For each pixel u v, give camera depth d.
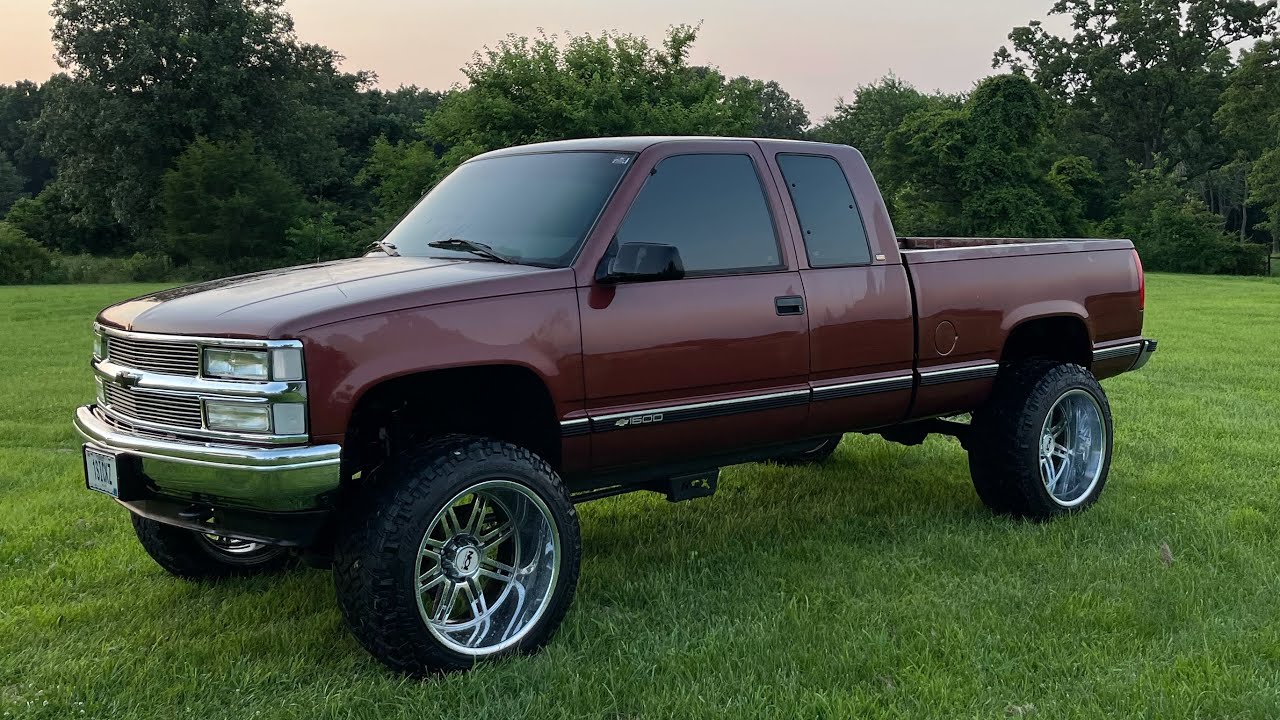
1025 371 5.51
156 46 59.38
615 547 5.13
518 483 3.65
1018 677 3.49
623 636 3.91
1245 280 40.84
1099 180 61.59
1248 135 66.88
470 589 3.71
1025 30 76.94
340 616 4.17
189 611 4.30
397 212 56.81
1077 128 76.56
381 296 3.47
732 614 4.14
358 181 62.06
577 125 35.34
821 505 5.87
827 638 3.82
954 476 6.58
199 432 3.39
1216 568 4.60
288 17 64.06
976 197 53.75
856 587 4.39
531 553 3.81
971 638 3.79
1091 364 5.86
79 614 4.20
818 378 4.60
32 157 104.50
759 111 40.44
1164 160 65.50
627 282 3.98
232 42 60.78
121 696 3.44
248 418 3.29
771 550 5.00
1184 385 10.38
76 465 7.02
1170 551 4.79
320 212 63.06
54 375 12.26
